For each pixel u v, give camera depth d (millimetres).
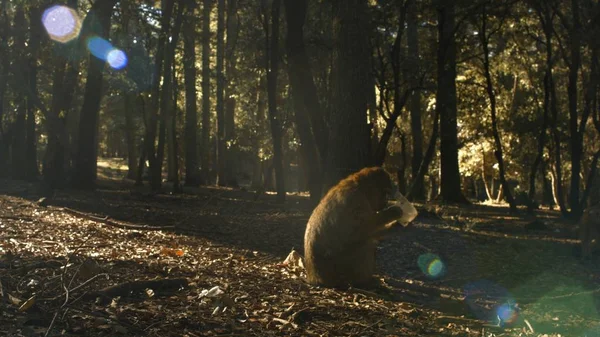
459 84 34812
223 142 38844
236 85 38125
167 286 7277
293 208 22328
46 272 7281
